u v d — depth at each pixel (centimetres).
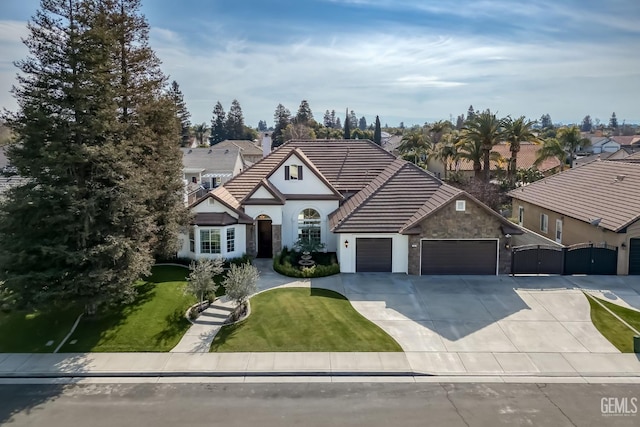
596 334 1777
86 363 1592
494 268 2491
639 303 2064
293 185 2922
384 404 1343
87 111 1778
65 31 1788
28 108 1672
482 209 2433
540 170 5662
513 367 1550
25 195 1697
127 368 1555
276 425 1241
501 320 1902
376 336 1758
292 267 2552
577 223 2773
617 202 2598
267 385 1458
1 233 1725
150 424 1249
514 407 1323
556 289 2245
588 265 2470
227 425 1242
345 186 3103
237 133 14525
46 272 1683
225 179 5775
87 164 1827
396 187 2723
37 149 1738
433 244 2483
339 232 2494
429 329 1825
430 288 2280
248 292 1941
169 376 1518
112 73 1961
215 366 1562
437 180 2777
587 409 1312
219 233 2661
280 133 14050
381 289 2269
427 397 1380
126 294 1852
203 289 1980
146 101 2583
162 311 1977
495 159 4703
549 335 1772
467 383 1461
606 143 10725
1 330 1828
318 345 1695
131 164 1925
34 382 1486
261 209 2772
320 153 3353
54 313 1938
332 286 2319
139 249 1917
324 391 1420
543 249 2469
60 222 1738
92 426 1242
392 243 2530
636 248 2445
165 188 2467
